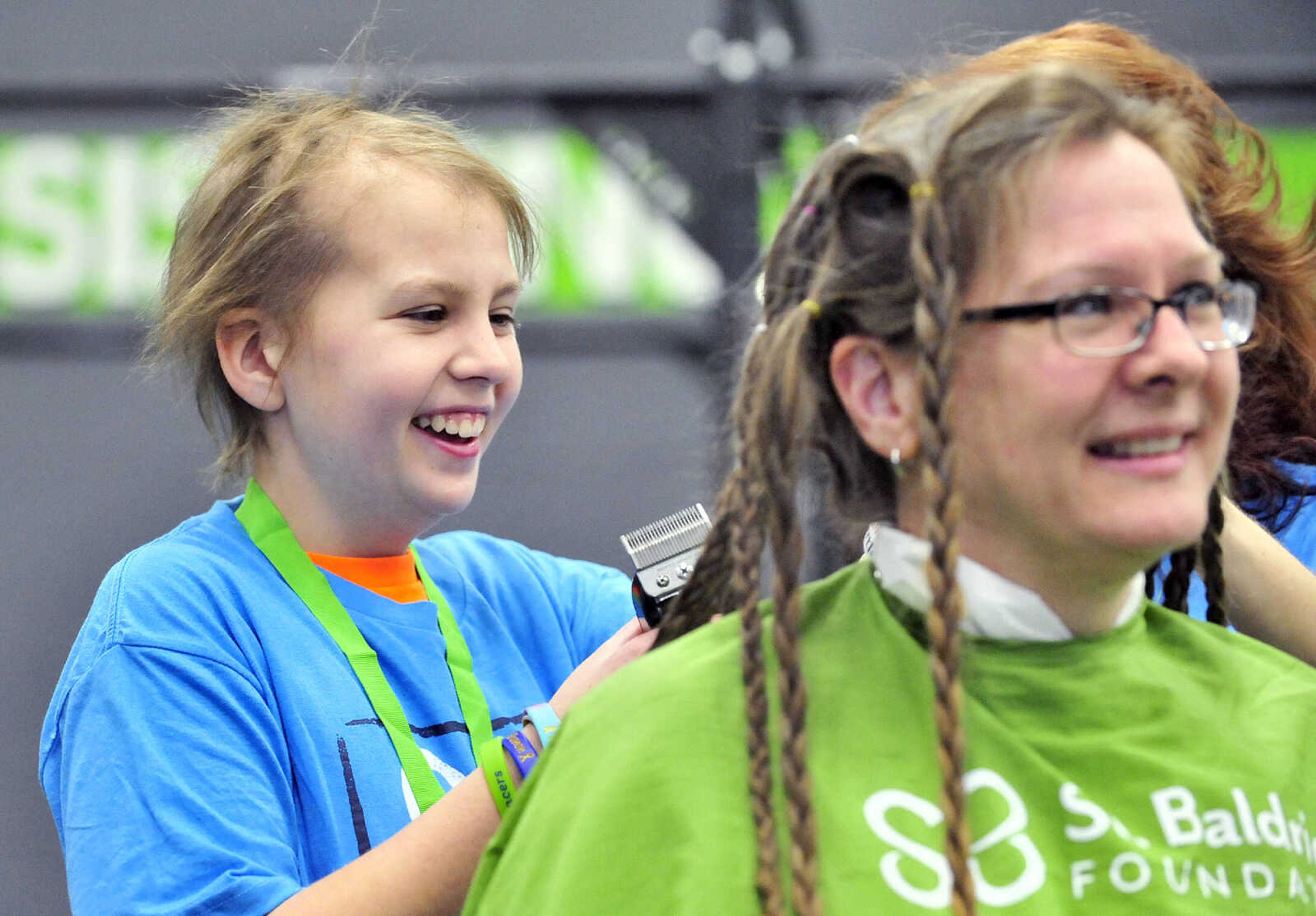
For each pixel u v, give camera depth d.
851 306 1.69
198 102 6.69
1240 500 2.86
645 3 6.98
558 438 6.95
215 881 2.24
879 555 1.72
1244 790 1.66
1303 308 2.77
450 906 2.24
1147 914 1.56
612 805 1.59
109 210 6.75
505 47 7.00
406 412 2.55
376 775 2.49
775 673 1.67
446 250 2.58
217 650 2.43
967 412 1.59
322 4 7.02
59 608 6.88
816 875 1.50
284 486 2.70
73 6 6.98
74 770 2.37
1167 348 1.53
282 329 2.60
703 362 6.73
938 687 1.49
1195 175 1.82
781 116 6.51
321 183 2.59
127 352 6.84
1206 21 6.85
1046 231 1.56
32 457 6.96
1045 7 6.86
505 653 2.86
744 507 1.70
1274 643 2.45
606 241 6.68
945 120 1.66
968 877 1.46
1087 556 1.61
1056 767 1.63
